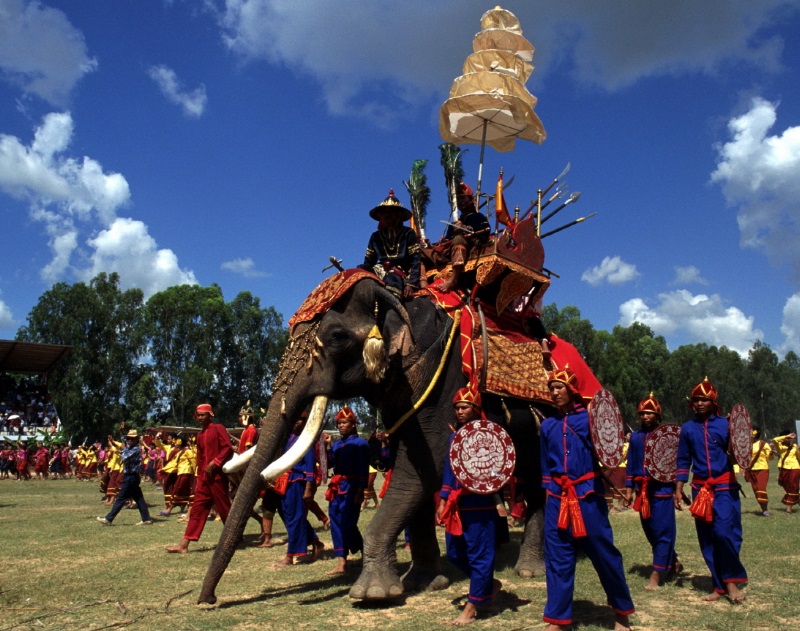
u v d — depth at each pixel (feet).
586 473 15.92
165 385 189.37
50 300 181.16
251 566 26.50
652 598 19.97
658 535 21.76
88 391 179.93
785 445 49.47
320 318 20.86
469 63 28.89
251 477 19.31
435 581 21.44
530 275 24.50
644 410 23.47
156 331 187.52
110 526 41.39
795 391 298.76
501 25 28.76
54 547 31.65
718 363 257.55
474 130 30.50
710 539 19.85
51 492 79.46
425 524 22.17
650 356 249.75
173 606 19.08
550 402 23.43
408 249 23.36
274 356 207.00
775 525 37.93
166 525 42.01
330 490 25.44
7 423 130.41
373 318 21.33
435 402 21.13
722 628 16.43
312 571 25.18
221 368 199.82
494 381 22.03
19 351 98.58
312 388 20.22
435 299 22.90
